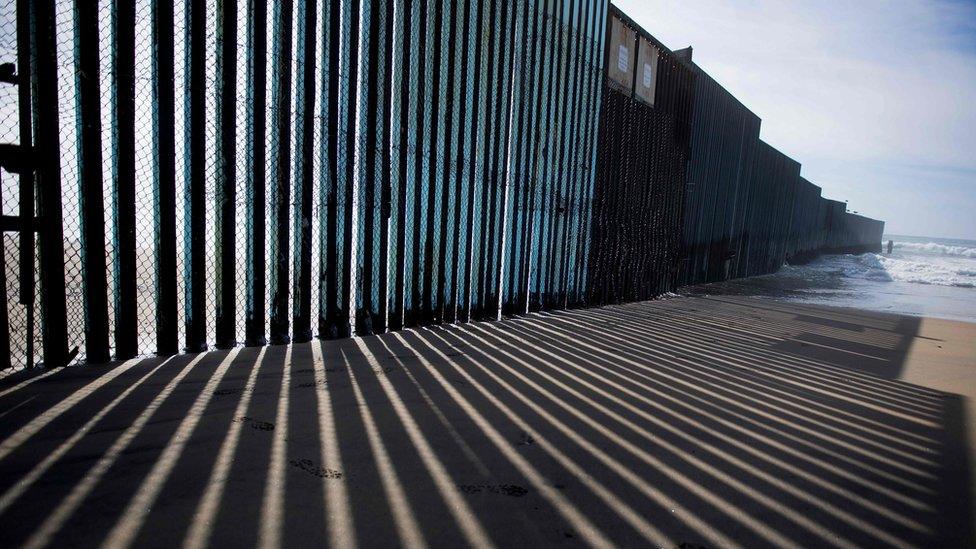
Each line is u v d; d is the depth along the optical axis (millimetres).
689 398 3023
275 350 3457
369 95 3928
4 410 2195
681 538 1565
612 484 1893
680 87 8477
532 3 5391
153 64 2945
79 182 2777
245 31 3260
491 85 4969
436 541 1467
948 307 8820
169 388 2586
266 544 1396
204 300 3264
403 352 3654
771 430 2574
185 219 3143
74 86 2719
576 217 6469
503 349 3963
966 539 1646
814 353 4500
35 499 1545
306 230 3656
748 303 8055
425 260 4566
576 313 6109
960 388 3561
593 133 6562
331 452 1999
